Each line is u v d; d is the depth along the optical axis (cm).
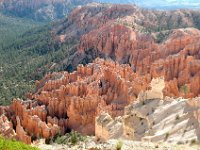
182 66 15175
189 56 15300
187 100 6569
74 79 15600
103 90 13625
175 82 12475
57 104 12962
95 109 12006
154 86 7175
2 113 12756
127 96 12512
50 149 5194
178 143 5416
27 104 13538
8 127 11088
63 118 12606
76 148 5097
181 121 6081
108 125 7362
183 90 12988
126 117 6906
